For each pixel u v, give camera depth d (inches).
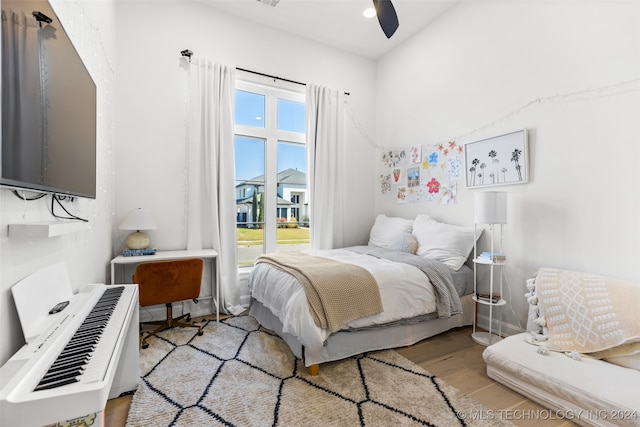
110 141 101.3
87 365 34.2
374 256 119.8
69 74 52.9
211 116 122.3
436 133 134.1
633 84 75.3
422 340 97.8
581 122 85.2
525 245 98.7
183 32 122.1
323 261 102.0
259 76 138.2
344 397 67.2
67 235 58.9
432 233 120.3
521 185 100.0
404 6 126.4
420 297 92.8
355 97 164.9
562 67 89.6
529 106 98.1
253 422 59.2
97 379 31.6
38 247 45.7
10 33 33.6
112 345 39.6
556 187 90.7
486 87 112.4
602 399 55.4
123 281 111.7
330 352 79.7
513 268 102.2
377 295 85.3
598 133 81.7
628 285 70.9
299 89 148.4
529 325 84.4
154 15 117.3
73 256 62.8
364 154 168.1
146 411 62.2
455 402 65.7
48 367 33.2
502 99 106.7
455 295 99.0
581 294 75.6
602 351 69.3
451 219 126.9
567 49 88.4
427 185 138.6
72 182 55.0
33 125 39.4
